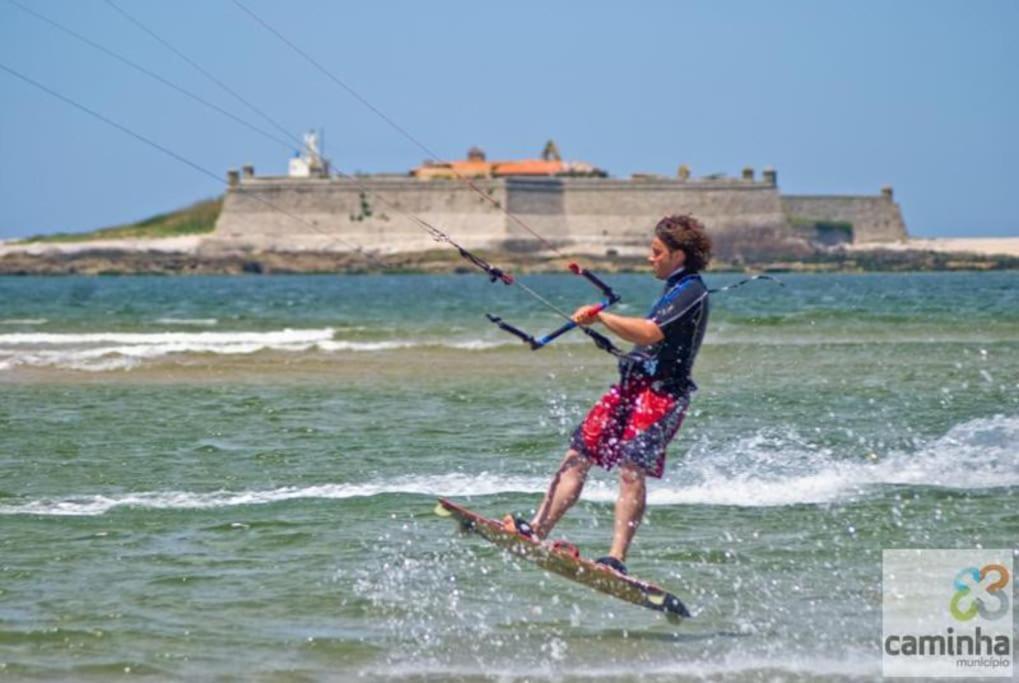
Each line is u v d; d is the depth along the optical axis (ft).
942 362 255.50
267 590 88.48
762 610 83.71
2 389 222.48
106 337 375.25
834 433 151.94
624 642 78.48
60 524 107.76
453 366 266.77
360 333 388.98
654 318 79.36
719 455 137.08
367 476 129.39
